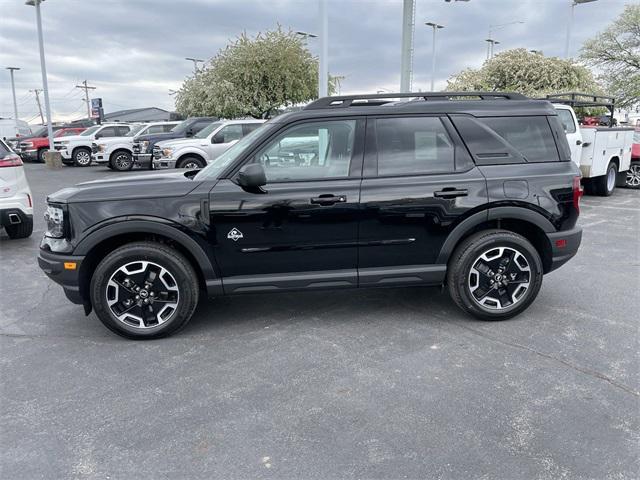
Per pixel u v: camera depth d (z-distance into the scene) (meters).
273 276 4.17
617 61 28.67
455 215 4.22
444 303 4.95
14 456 2.72
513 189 4.27
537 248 4.59
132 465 2.63
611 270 6.03
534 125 4.44
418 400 3.19
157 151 14.66
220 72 26.22
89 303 4.25
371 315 4.66
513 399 3.19
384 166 4.20
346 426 2.93
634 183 13.54
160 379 3.52
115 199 3.96
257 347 4.01
